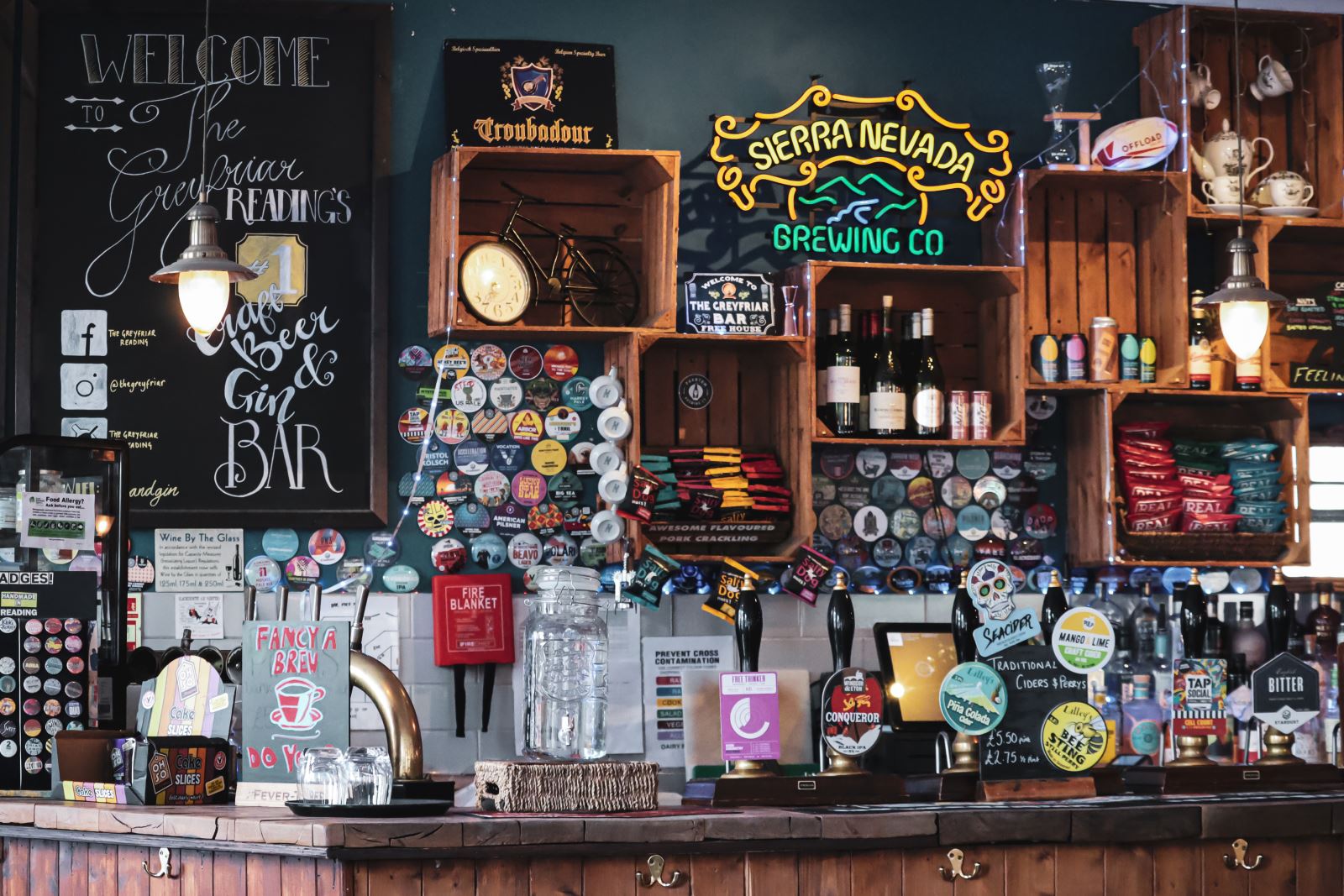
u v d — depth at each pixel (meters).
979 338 5.26
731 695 4.06
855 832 3.52
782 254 5.21
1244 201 5.25
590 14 5.12
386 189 4.95
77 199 4.84
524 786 3.51
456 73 4.91
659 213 4.91
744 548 4.95
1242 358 4.75
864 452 5.21
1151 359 5.12
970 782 4.13
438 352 4.97
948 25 5.36
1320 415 5.50
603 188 5.04
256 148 4.93
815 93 5.05
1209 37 5.48
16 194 4.80
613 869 3.34
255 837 3.18
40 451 4.47
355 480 4.89
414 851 3.13
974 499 5.25
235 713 4.63
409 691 4.82
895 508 5.21
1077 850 3.73
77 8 4.86
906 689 4.70
